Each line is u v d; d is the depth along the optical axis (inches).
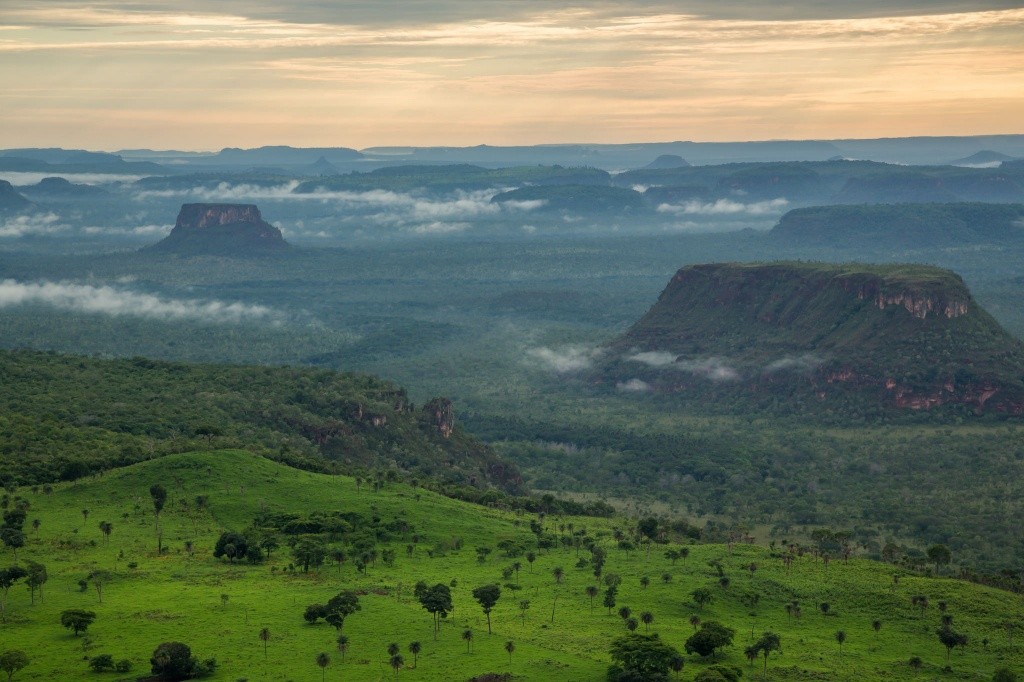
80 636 7313.0
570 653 7273.6
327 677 6761.8
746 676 7012.8
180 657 6756.9
